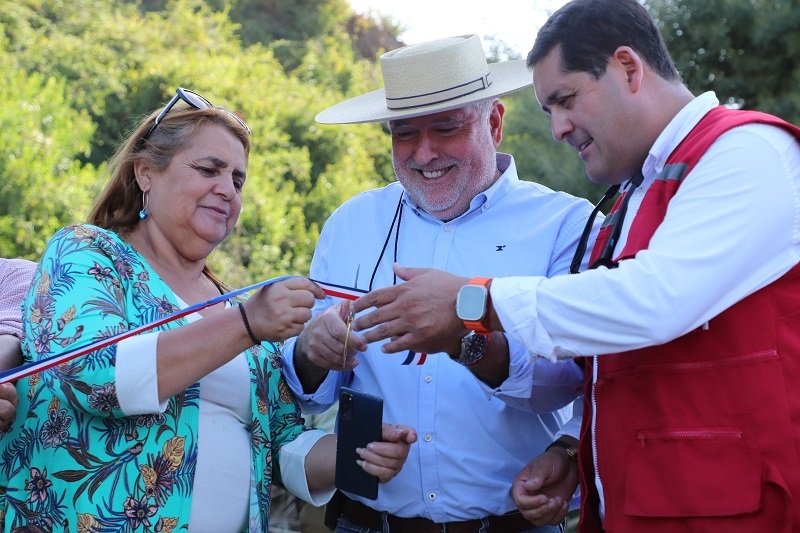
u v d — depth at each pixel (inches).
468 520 111.8
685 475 83.9
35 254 284.4
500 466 112.4
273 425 117.0
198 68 430.6
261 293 96.0
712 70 290.7
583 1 91.5
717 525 82.9
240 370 107.3
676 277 80.4
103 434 96.5
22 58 392.8
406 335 92.3
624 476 88.9
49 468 96.8
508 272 116.6
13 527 98.2
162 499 97.6
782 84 285.1
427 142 115.0
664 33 293.4
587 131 91.5
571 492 109.4
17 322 114.4
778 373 81.9
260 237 336.8
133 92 410.9
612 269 83.7
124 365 93.3
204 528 100.6
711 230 80.9
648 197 87.8
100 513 94.8
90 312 96.0
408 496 112.4
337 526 118.4
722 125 85.0
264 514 109.4
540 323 84.0
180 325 103.9
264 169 379.6
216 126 108.6
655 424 86.4
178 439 99.6
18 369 88.2
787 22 277.6
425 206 118.6
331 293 103.7
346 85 531.5
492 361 104.1
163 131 107.9
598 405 93.1
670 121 90.4
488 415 112.7
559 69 90.8
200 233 107.3
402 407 114.1
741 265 80.7
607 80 89.4
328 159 433.4
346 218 126.6
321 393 116.6
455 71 113.7
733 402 82.8
